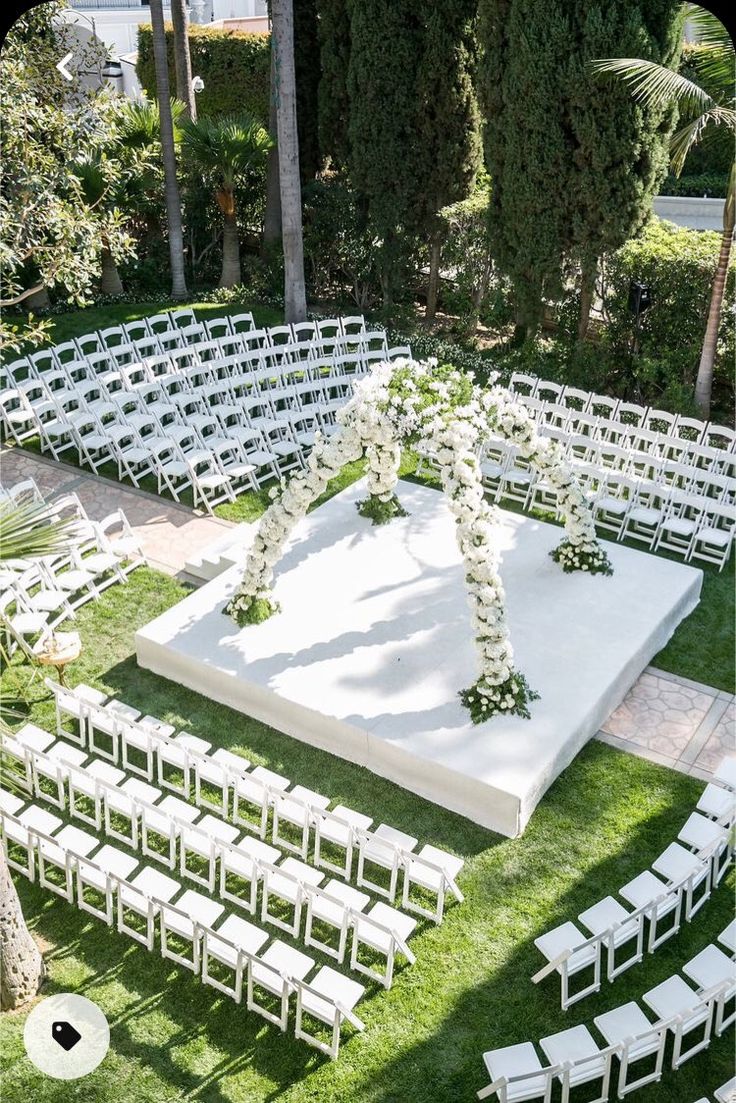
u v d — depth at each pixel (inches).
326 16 732.0
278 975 278.4
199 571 475.5
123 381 586.6
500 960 300.0
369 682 387.5
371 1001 287.9
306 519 489.1
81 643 433.1
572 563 454.0
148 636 410.6
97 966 300.2
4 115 392.2
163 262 836.6
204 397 595.5
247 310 784.9
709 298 593.9
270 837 343.3
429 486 538.9
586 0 555.2
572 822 348.2
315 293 826.2
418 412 369.4
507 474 523.5
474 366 679.1
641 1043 263.0
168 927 297.0
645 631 417.4
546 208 618.2
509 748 355.9
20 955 285.6
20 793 360.2
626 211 602.2
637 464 569.0
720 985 258.7
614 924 278.4
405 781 363.3
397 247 743.1
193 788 364.2
